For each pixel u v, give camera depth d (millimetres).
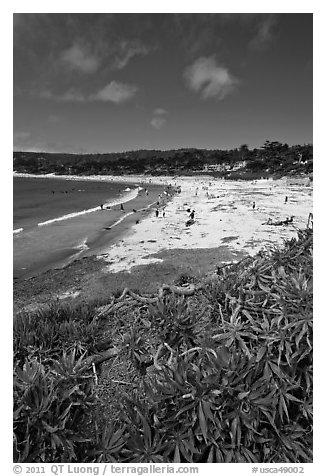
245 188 67562
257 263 5488
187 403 3410
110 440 3520
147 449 3391
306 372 3631
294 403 3721
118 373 4633
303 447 3516
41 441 3195
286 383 3525
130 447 3480
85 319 5734
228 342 4082
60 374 4035
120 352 4922
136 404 3824
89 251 24359
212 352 3906
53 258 23062
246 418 3312
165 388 3604
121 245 24812
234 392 3408
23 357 4688
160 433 3492
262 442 3451
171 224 32969
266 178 82125
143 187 94312
